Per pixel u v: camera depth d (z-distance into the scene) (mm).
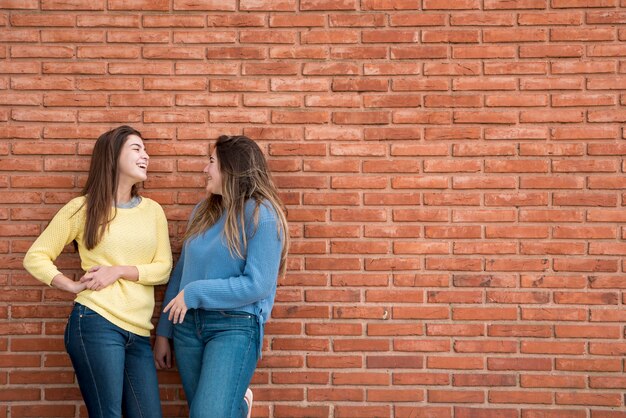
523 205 3189
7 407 3162
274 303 3203
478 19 3223
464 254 3193
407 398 3170
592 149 3182
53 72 3225
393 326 3188
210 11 3252
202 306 2604
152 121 3232
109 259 2832
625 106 3184
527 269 3174
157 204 3090
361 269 3209
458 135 3213
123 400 2855
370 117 3225
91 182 2916
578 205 3178
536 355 3160
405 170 3221
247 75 3238
